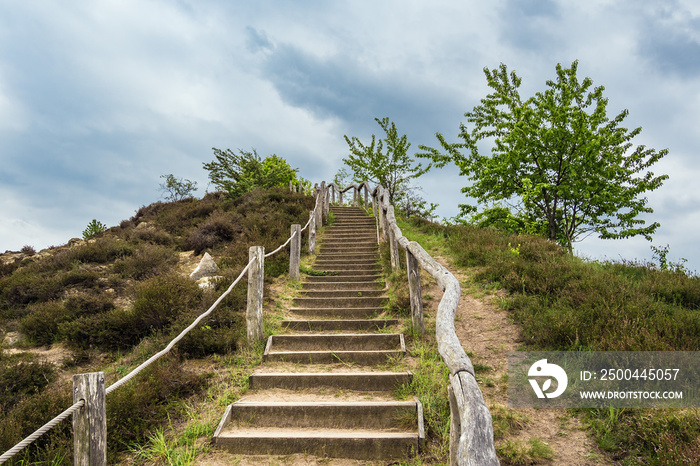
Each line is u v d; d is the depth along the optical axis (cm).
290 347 568
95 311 752
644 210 1276
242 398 436
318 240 1266
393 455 344
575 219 1346
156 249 1132
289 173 2631
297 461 341
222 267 945
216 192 2236
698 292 604
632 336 441
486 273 738
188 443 358
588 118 1236
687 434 302
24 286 882
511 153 1273
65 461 346
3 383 511
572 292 596
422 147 1594
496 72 1460
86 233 1666
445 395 396
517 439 336
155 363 500
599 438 329
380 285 836
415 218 1620
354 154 2242
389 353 520
